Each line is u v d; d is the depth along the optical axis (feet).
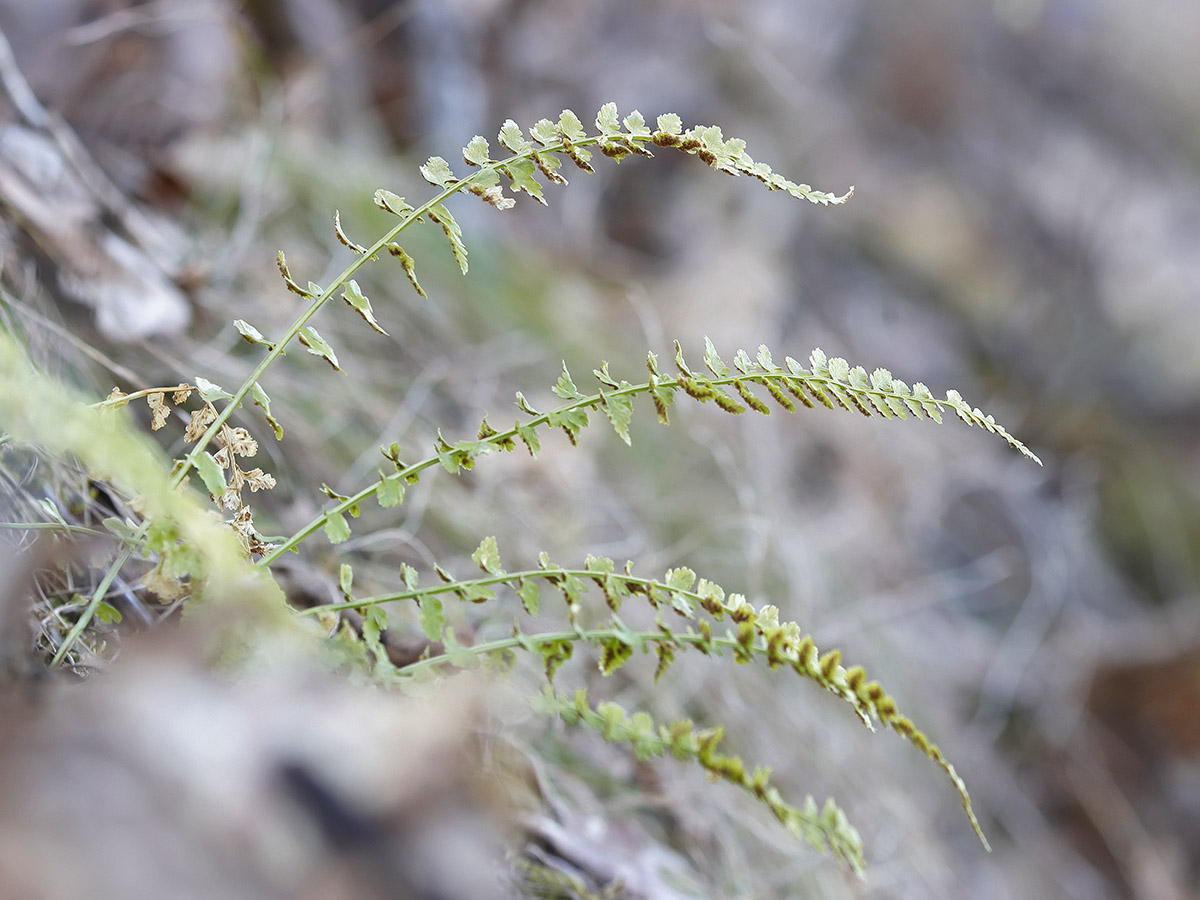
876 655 10.60
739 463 10.93
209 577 3.34
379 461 7.20
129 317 6.56
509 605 6.71
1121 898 11.44
